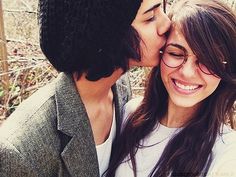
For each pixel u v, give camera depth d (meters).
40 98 1.31
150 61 1.30
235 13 1.37
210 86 1.29
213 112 1.38
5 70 2.73
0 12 2.66
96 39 1.17
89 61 1.21
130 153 1.45
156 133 1.46
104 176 1.49
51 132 1.26
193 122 1.40
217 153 1.34
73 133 1.29
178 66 1.28
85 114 1.32
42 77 2.79
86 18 1.14
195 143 1.38
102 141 1.45
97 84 1.32
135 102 1.59
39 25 1.24
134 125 1.48
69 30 1.17
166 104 1.46
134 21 1.20
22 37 3.04
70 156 1.28
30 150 1.20
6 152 1.17
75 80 1.31
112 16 1.14
